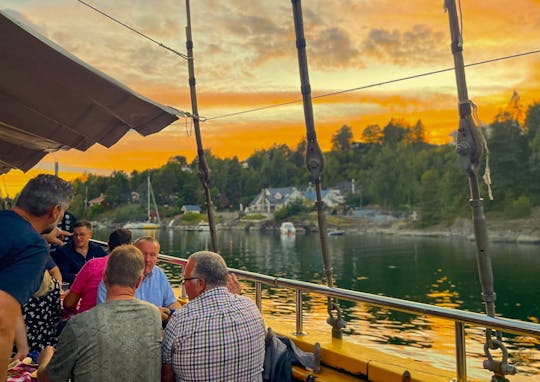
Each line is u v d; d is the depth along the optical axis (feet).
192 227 531.09
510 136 381.81
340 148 647.15
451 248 310.86
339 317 10.36
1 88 8.98
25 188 6.44
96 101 9.08
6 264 5.82
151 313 6.83
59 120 10.09
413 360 9.18
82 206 437.99
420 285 180.34
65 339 6.24
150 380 6.59
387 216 474.49
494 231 351.46
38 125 11.16
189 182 593.42
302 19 11.63
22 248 5.87
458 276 197.16
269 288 81.05
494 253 284.00
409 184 479.41
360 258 262.06
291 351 9.83
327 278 10.85
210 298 7.09
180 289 14.93
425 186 433.48
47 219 6.51
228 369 6.77
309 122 11.57
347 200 522.88
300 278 193.98
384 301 8.60
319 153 11.41
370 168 550.77
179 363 6.72
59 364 6.24
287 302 56.85
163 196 592.19
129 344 6.40
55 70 8.18
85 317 6.34
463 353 7.82
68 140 11.79
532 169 372.38
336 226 475.72
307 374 9.44
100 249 16.16
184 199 586.04
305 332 11.04
